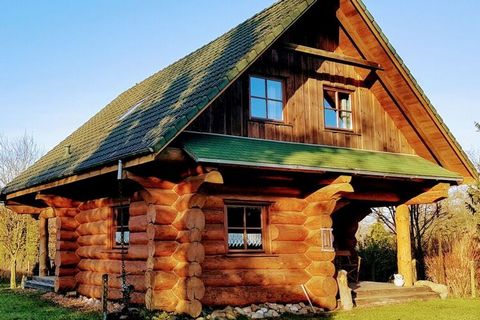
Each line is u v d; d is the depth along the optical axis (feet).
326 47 46.52
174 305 35.09
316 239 40.50
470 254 55.57
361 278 68.33
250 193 39.24
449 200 83.41
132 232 40.09
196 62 47.19
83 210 49.73
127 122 43.68
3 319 35.47
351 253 55.42
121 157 34.01
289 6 42.04
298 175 38.81
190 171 34.65
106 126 50.80
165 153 32.68
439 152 49.83
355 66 46.29
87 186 45.70
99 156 39.14
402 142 49.88
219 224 37.52
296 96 43.21
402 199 50.65
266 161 34.65
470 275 54.13
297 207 41.39
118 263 41.83
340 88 46.34
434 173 45.42
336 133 45.19
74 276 49.78
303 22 45.50
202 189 34.71
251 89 40.88
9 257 77.00
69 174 41.83
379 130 48.32
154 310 34.53
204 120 37.65
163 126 33.58
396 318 35.68
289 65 43.32
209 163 32.81
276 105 42.11
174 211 35.96
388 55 44.73
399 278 48.93
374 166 41.52
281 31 37.78
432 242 72.95
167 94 42.73
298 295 39.63
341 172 38.27
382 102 48.83
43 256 61.36
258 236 39.86
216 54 43.88
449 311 38.83
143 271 37.91
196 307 33.91
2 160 111.55
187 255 34.55
